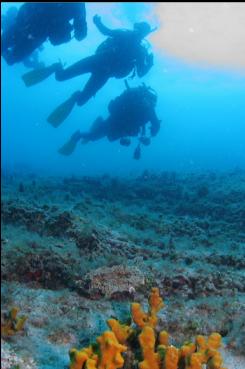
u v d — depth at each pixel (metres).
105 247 5.01
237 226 6.45
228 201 7.62
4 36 9.73
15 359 2.90
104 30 10.32
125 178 13.38
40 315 3.56
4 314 3.37
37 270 4.27
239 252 5.30
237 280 4.32
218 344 2.71
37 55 13.82
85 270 4.41
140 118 11.63
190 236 6.17
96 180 12.22
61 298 3.91
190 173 11.16
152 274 4.26
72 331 3.40
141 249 5.12
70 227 5.22
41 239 4.89
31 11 9.23
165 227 6.52
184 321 3.57
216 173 10.06
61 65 10.85
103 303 3.90
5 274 4.16
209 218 7.11
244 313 3.69
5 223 5.43
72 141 12.80
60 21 9.32
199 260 4.87
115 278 4.06
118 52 10.41
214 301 3.91
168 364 2.47
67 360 3.03
